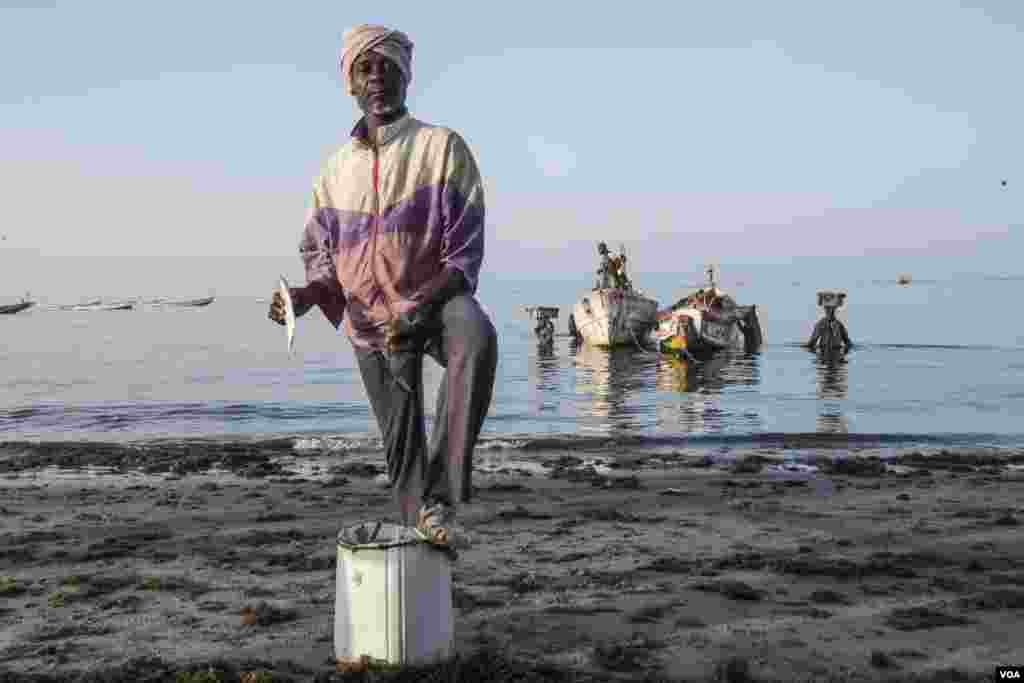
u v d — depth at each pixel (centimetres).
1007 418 1816
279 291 369
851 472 1162
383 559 396
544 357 3650
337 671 408
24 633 502
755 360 3400
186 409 2055
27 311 12219
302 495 974
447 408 366
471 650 459
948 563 662
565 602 556
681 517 849
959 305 10281
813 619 522
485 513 869
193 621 521
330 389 2545
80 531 794
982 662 452
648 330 4097
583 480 1077
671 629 502
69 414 1969
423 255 376
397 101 376
